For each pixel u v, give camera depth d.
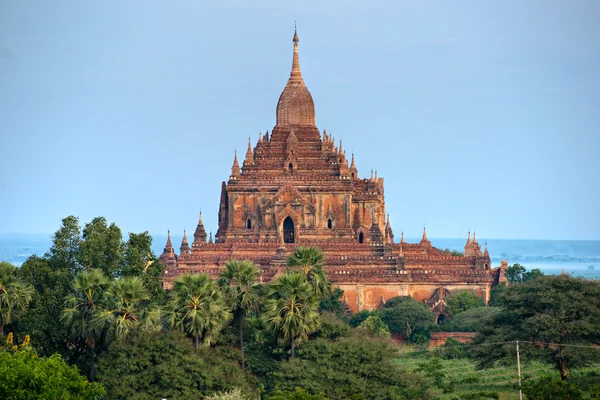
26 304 178.12
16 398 144.12
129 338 169.00
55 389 147.00
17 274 187.00
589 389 172.38
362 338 180.00
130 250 193.75
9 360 147.75
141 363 164.75
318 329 180.75
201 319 171.38
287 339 175.38
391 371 172.50
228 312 175.62
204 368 164.75
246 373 172.12
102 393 154.88
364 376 171.00
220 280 182.00
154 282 193.25
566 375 196.00
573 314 193.88
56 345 181.62
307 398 154.00
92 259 189.88
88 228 195.12
